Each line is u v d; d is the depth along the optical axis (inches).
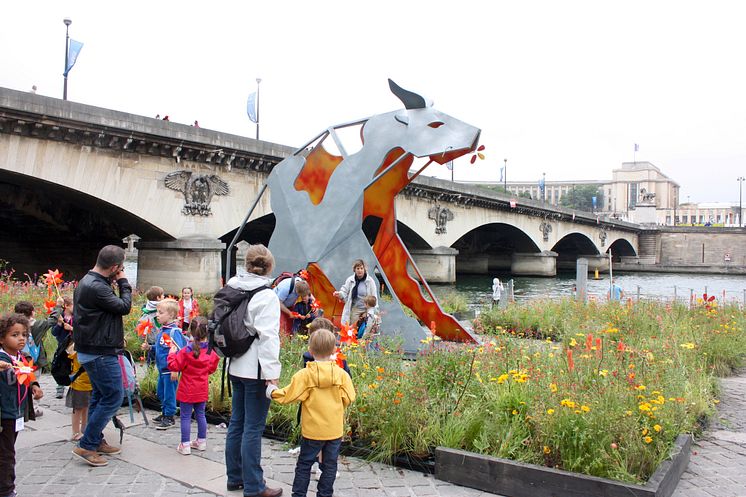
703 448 263.6
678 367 321.4
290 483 215.8
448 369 282.0
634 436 217.5
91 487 210.1
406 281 486.0
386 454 231.9
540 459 218.5
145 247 1040.8
